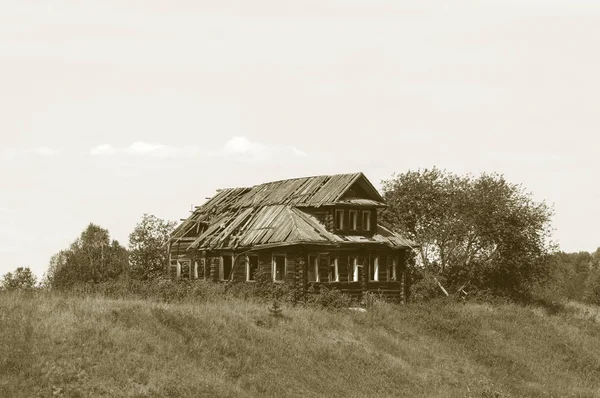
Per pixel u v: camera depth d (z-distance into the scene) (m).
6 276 36.12
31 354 23.84
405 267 50.22
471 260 54.59
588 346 40.81
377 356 31.81
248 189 57.03
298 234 44.12
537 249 54.66
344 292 45.75
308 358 29.67
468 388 29.58
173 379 24.44
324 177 50.34
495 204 53.69
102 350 25.27
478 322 41.03
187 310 30.97
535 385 32.25
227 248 47.34
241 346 28.88
